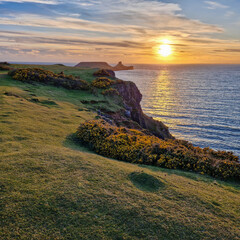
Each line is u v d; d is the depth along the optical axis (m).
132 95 56.06
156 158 13.75
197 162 13.22
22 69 39.31
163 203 8.02
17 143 12.34
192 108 110.75
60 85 39.19
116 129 19.14
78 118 22.11
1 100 21.77
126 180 9.55
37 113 20.33
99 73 58.25
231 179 12.01
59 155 11.23
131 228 6.55
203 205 8.30
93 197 7.77
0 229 5.93
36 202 7.13
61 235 6.02
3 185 7.79
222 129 75.25
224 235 6.75
